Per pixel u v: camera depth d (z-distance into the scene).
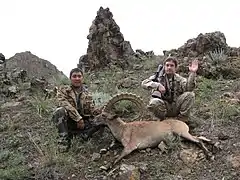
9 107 4.37
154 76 3.54
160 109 3.44
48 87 4.99
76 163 3.20
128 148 3.20
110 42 5.86
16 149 3.48
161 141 3.21
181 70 4.98
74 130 3.52
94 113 3.54
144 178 2.95
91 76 5.45
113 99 3.36
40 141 3.52
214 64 5.07
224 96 4.12
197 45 5.45
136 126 3.29
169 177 2.91
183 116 3.48
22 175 3.06
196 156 3.08
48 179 3.05
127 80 5.02
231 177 2.87
